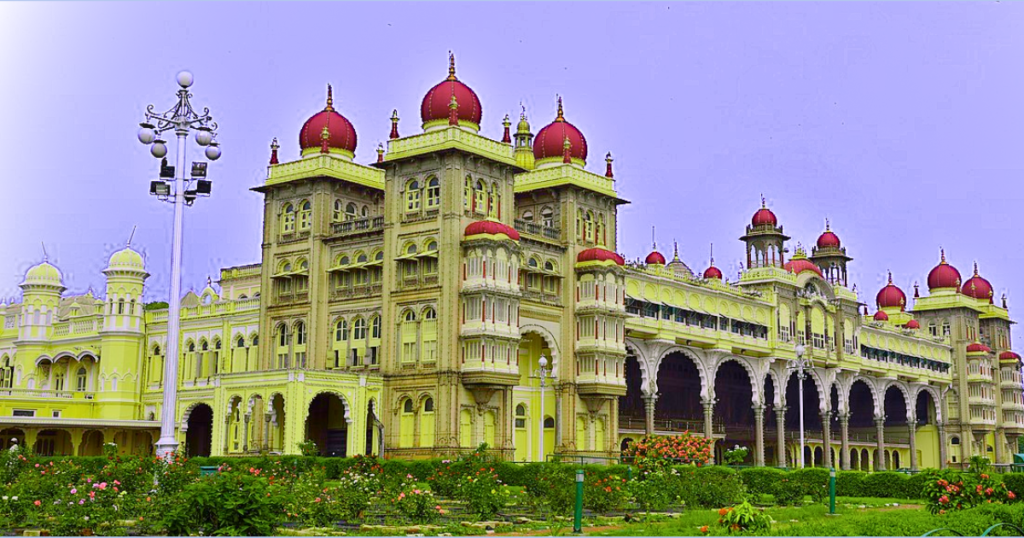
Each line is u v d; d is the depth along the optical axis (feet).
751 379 284.00
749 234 304.91
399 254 217.36
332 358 226.79
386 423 213.66
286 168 240.73
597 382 223.92
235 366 251.60
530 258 223.51
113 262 272.10
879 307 410.72
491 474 123.85
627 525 109.81
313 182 234.99
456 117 212.23
